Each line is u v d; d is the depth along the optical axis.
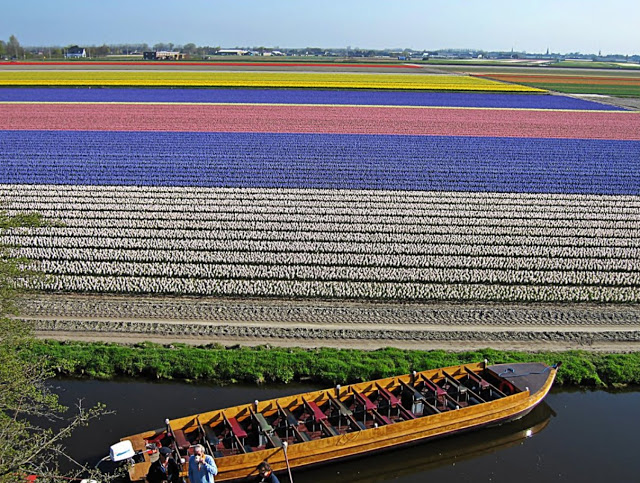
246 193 46.34
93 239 36.72
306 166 54.62
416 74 153.50
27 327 19.94
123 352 24.75
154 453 18.48
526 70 194.00
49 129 70.00
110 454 18.44
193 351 24.97
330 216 41.66
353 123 78.25
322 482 19.47
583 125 80.81
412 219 41.50
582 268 34.78
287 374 24.20
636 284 33.22
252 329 27.17
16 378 17.50
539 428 21.91
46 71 139.62
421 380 22.00
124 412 21.91
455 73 164.38
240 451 18.59
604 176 53.81
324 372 24.25
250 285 31.44
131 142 63.56
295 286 31.52
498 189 49.06
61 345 25.20
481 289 31.72
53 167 52.66
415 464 20.36
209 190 46.78
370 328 27.69
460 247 36.94
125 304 29.41
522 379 22.56
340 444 19.02
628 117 88.50
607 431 21.75
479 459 20.50
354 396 21.12
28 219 20.45
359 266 34.31
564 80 151.38
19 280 30.75
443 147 64.81
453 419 20.33
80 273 32.66
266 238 37.50
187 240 36.97
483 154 61.75
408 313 29.23
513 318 29.12
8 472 15.63
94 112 81.94
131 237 37.38
